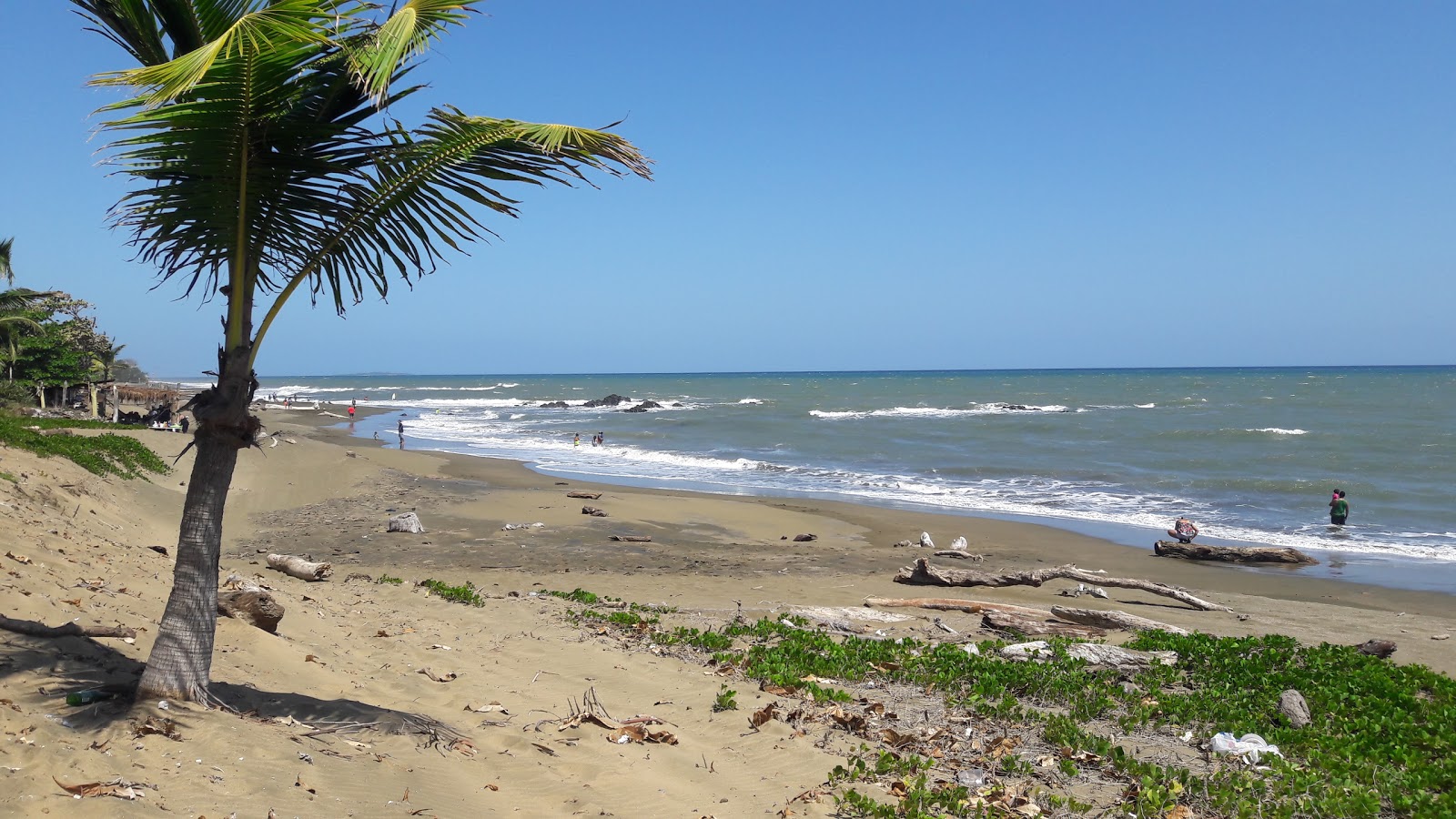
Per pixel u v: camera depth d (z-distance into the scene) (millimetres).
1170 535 20156
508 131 4645
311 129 4625
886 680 8562
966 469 34438
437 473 30906
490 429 56781
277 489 24281
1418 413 60938
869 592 14844
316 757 4758
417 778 4848
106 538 11133
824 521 23141
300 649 7344
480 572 15617
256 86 4309
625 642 9703
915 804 5184
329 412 76000
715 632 10547
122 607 7238
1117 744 6801
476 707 6590
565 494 26203
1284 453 37719
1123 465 34969
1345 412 62812
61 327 49312
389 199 4965
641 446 45281
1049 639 11031
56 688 4961
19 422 21156
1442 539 21125
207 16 4418
